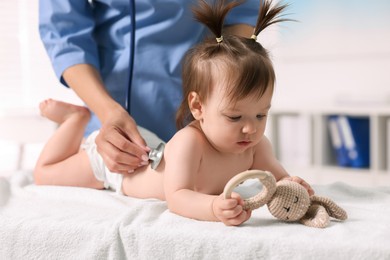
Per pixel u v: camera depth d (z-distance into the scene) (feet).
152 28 4.98
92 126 5.26
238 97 3.38
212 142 3.68
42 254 3.17
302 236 2.82
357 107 10.57
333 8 11.83
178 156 3.56
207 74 3.53
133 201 3.97
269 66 3.52
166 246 2.93
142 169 4.15
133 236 3.01
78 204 3.87
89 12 5.18
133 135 4.06
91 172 4.57
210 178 3.77
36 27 10.67
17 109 9.88
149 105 5.11
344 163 11.18
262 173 3.06
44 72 10.72
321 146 11.12
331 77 12.07
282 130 11.79
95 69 4.91
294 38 12.31
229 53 3.51
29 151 10.98
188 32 5.02
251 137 3.51
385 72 11.48
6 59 10.67
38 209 3.64
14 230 3.23
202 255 2.87
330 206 3.16
